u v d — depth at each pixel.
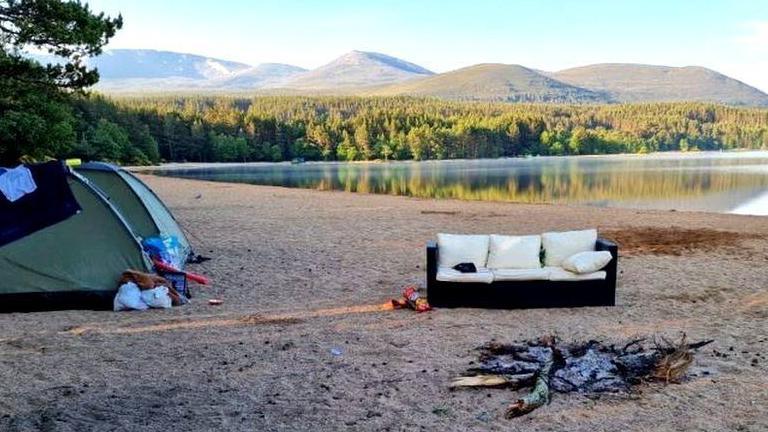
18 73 14.72
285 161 108.31
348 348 5.92
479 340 6.11
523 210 19.55
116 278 7.66
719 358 5.50
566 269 7.35
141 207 9.49
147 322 6.94
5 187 7.18
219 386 4.98
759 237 13.22
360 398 4.71
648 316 7.00
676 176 49.59
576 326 6.57
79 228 7.55
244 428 4.22
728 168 61.31
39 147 15.98
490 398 4.68
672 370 4.98
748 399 4.59
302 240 13.12
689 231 14.22
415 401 4.64
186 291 8.21
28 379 5.15
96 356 5.73
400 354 5.72
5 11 14.62
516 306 7.31
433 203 22.31
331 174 61.56
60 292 7.48
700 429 4.12
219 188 30.86
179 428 4.23
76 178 7.60
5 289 7.35
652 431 4.11
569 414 4.37
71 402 4.68
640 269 9.77
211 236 13.69
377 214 18.27
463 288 7.32
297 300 8.02
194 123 103.88
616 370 5.05
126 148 83.69
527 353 5.43
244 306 7.71
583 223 15.99
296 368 5.38
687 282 8.80
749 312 7.16
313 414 4.44
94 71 15.98
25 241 7.39
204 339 6.26
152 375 5.24
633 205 27.95
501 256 7.63
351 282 9.05
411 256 11.19
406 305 7.44
